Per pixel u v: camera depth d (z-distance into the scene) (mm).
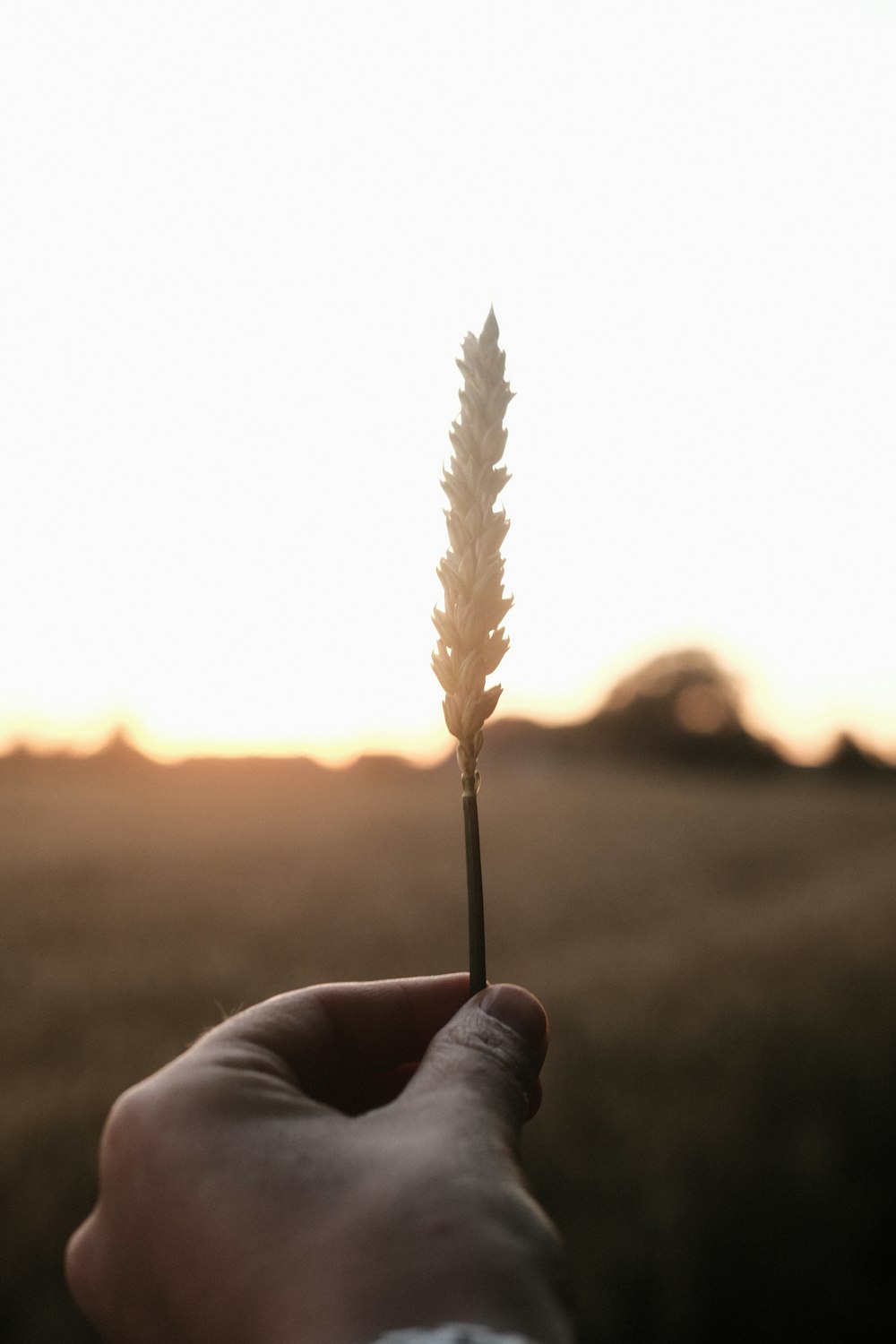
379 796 31312
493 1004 1022
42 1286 4191
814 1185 4965
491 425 961
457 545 973
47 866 16688
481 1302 685
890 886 19922
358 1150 835
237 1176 823
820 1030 8344
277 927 13750
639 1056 7492
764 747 57781
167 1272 837
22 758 34094
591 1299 3949
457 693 1002
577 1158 5438
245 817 24188
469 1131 855
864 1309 3873
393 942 13969
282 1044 1101
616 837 26500
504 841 23938
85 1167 5277
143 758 36094
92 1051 8273
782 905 18812
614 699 58719
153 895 15133
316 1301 719
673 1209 4707
